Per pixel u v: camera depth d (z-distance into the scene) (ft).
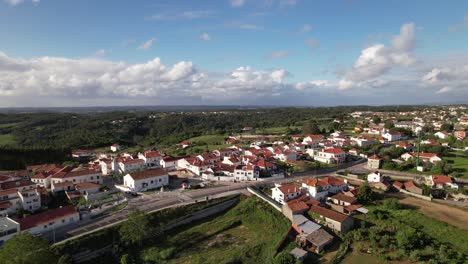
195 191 331.77
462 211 268.62
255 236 246.27
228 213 286.66
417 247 207.82
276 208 282.15
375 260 198.08
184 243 239.50
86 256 217.15
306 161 461.78
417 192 314.14
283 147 525.34
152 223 255.09
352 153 508.12
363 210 268.82
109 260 219.61
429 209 273.54
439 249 203.92
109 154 606.55
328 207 286.46
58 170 383.04
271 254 210.59
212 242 240.32
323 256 206.80
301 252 206.39
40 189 323.57
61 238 226.79
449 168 371.97
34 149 522.88
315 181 319.06
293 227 242.37
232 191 329.52
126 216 263.29
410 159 433.48
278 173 394.73
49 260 178.19
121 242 231.50
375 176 348.79
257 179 372.79
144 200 303.89
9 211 269.85
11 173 403.75
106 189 337.11
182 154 554.46
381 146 545.03
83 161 548.31
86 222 253.85
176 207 278.87
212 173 388.37
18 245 175.22
